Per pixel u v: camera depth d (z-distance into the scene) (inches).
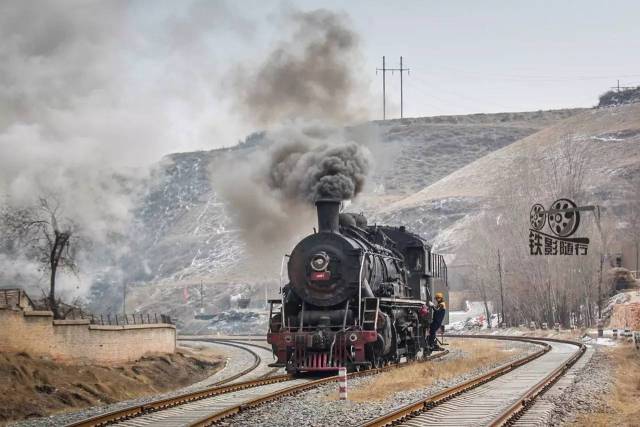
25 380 1108.5
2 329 1183.6
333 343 1077.1
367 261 1138.7
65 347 1342.3
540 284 3088.1
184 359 1807.3
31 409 1021.8
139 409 757.3
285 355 1106.7
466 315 4116.6
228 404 791.1
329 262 1116.5
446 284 1696.6
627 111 7608.3
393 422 647.1
